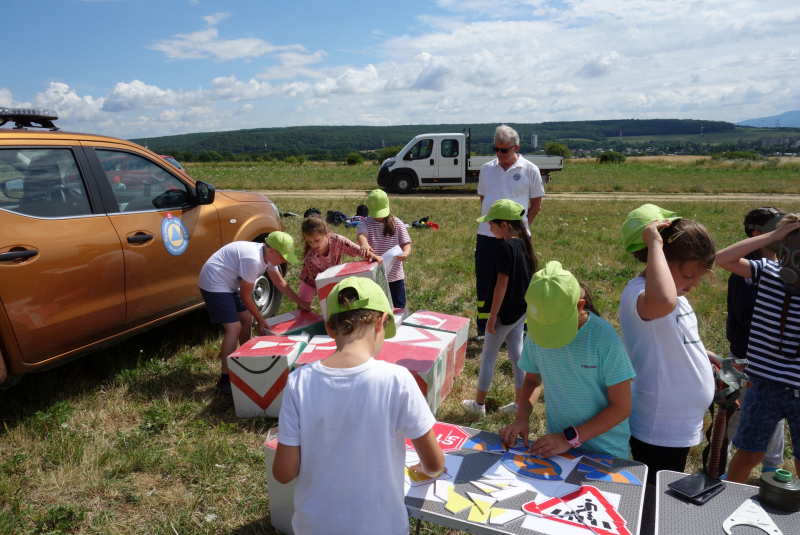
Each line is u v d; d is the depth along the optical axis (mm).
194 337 5285
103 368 4508
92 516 2854
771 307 2459
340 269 3936
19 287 3439
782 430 2971
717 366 2314
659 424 2182
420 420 1703
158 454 3352
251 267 4078
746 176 30438
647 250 2166
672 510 1787
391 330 2066
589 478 2012
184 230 4734
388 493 1689
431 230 11930
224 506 2916
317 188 22344
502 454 2217
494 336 3674
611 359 2086
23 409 3826
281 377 3693
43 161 3744
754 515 1745
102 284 3977
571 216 14742
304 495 1702
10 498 2936
